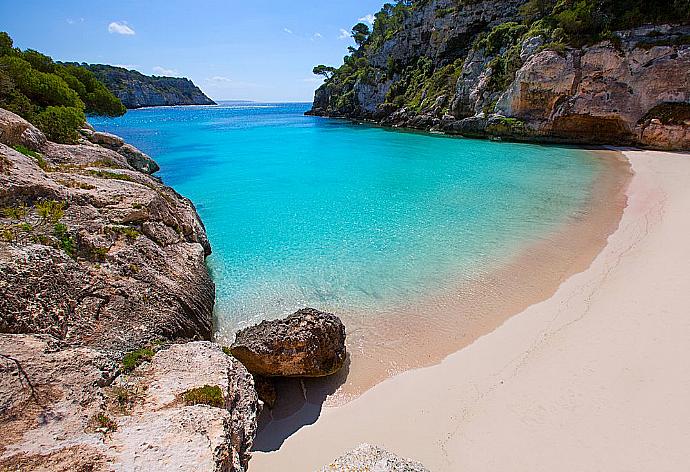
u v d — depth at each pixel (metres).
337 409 8.15
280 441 7.43
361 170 31.19
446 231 17.06
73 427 4.94
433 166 31.78
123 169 16.81
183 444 4.93
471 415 7.54
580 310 10.53
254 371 8.53
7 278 6.93
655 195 20.17
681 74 34.03
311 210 20.94
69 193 10.49
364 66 91.81
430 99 60.03
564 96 39.16
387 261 14.46
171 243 12.10
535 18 49.56
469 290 12.26
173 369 6.61
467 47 63.22
